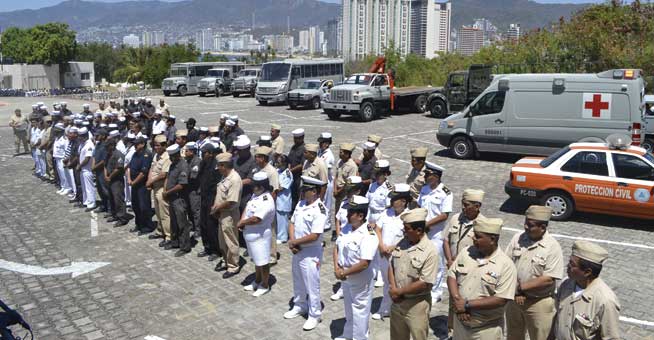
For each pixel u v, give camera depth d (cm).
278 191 897
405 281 527
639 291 765
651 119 1669
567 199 1070
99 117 1550
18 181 1505
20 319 466
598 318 436
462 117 1692
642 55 2586
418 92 2950
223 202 805
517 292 527
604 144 1087
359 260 586
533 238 530
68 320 698
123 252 948
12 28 6456
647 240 974
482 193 586
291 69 3425
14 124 1870
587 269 438
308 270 666
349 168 940
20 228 1088
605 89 1451
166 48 5981
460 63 4278
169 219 974
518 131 1591
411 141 2048
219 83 4228
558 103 1519
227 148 1251
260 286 778
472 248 503
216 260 905
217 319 700
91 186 1211
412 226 518
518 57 3120
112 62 9444
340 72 3991
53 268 877
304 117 2828
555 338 494
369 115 2642
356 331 605
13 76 5969
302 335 658
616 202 1018
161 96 4441
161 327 679
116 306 738
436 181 696
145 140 1029
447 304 738
